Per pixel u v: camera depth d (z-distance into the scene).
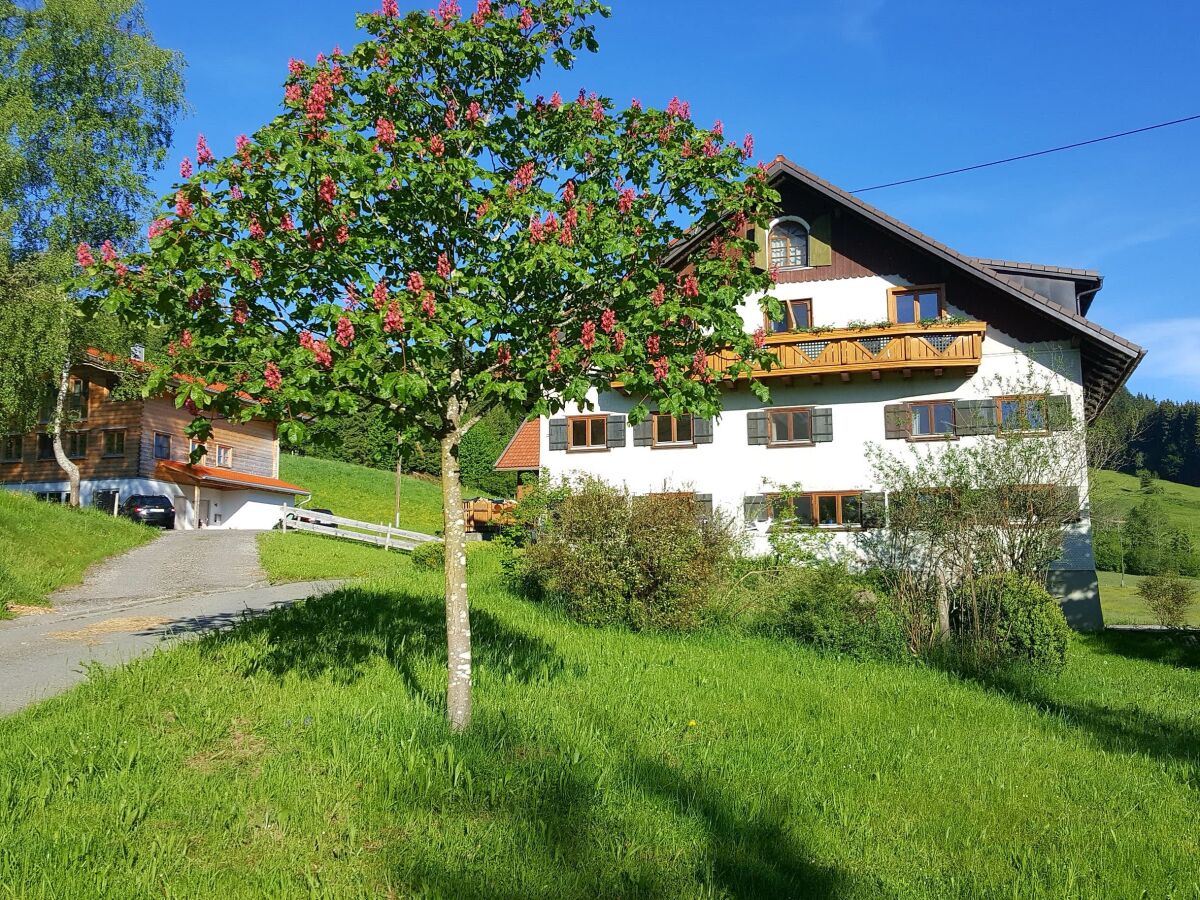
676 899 4.27
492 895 4.16
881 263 23.73
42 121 26.39
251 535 29.91
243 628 9.90
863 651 11.84
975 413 22.27
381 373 5.43
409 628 10.15
